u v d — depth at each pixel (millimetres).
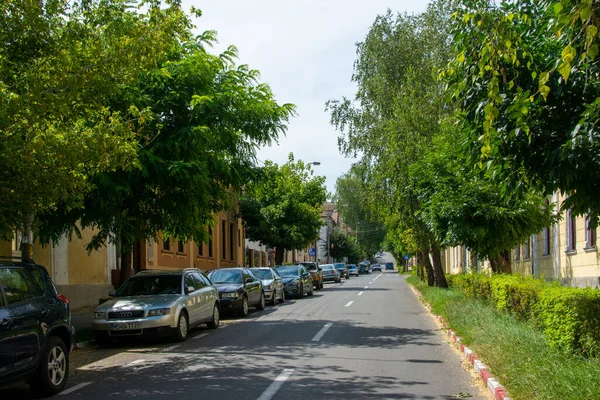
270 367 9453
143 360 10531
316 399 7266
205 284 15445
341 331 14086
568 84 6922
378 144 25516
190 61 14414
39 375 7527
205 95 14289
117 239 15062
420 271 43219
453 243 15820
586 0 4461
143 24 9766
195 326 14906
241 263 44156
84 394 7840
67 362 8172
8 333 6832
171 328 12453
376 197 25750
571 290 8445
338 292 32875
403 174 22172
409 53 26141
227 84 15102
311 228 40000
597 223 7180
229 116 14789
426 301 22141
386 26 27266
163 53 10180
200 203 14883
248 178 16156
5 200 9016
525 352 8344
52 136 8820
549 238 20766
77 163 9211
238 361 10094
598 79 6938
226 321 17594
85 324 16141
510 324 10859
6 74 9055
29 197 9062
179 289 13695
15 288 7445
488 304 14531
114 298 13422
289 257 64812
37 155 8758
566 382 6383
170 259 29922
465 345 10617
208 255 36562
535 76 6762
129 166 10336
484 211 14953
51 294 8211
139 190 14578
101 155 9414
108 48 9508
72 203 10586
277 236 37500
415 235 25125
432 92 22828
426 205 16859
